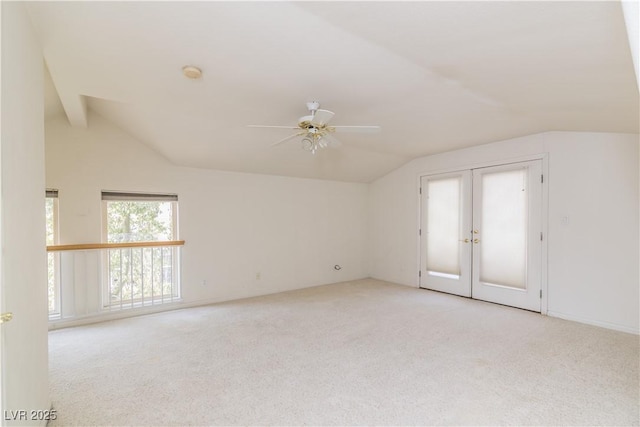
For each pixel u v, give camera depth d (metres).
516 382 2.35
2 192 1.22
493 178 4.45
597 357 2.76
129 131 3.90
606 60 1.77
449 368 2.57
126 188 3.95
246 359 2.74
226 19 1.61
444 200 5.09
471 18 1.50
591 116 2.89
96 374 2.47
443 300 4.64
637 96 2.23
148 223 4.20
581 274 3.66
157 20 1.63
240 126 3.62
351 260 6.21
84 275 3.69
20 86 1.46
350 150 4.83
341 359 2.74
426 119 3.31
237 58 2.04
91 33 1.75
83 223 3.69
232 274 4.78
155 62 2.11
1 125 1.23
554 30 1.54
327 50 1.92
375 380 2.39
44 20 1.63
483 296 4.59
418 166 5.48
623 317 3.39
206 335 3.29
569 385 2.31
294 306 4.37
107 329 3.47
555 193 3.85
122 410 2.03
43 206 1.82
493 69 2.06
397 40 1.77
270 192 5.18
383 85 2.43
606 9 1.33
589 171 3.60
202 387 2.30
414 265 5.56
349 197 6.17
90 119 3.72
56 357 2.76
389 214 6.02
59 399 2.13
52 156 3.53
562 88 2.27
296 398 2.17
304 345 3.04
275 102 2.84
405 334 3.31
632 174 3.35
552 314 3.87
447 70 2.14
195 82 2.42
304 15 1.56
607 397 2.16
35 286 1.66
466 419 1.95
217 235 4.64
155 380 2.39
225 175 4.73
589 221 3.60
